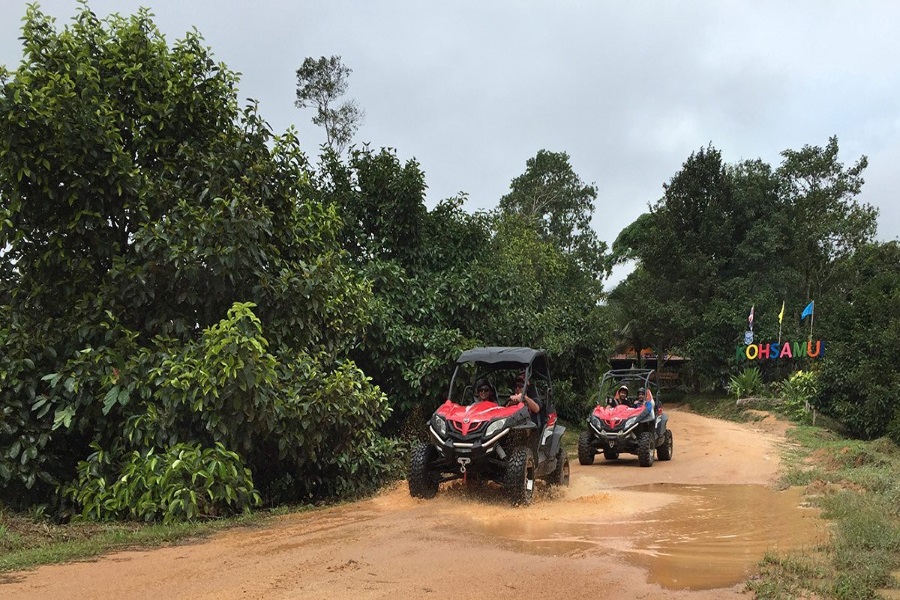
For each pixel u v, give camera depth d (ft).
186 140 34.88
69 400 29.32
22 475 28.40
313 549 21.39
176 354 30.12
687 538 23.75
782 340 132.05
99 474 28.45
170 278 31.27
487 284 55.62
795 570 18.88
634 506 30.89
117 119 32.63
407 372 46.83
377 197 55.06
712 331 139.23
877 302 85.97
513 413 31.04
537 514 28.12
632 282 166.20
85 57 32.04
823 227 139.85
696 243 147.95
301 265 34.17
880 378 79.82
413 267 55.31
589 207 180.34
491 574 18.52
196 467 27.12
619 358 182.39
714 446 61.72
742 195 146.41
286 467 34.94
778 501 32.19
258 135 36.24
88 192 30.66
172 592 16.67
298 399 31.30
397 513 28.40
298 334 34.65
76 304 31.01
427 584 17.51
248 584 17.38
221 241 31.04
